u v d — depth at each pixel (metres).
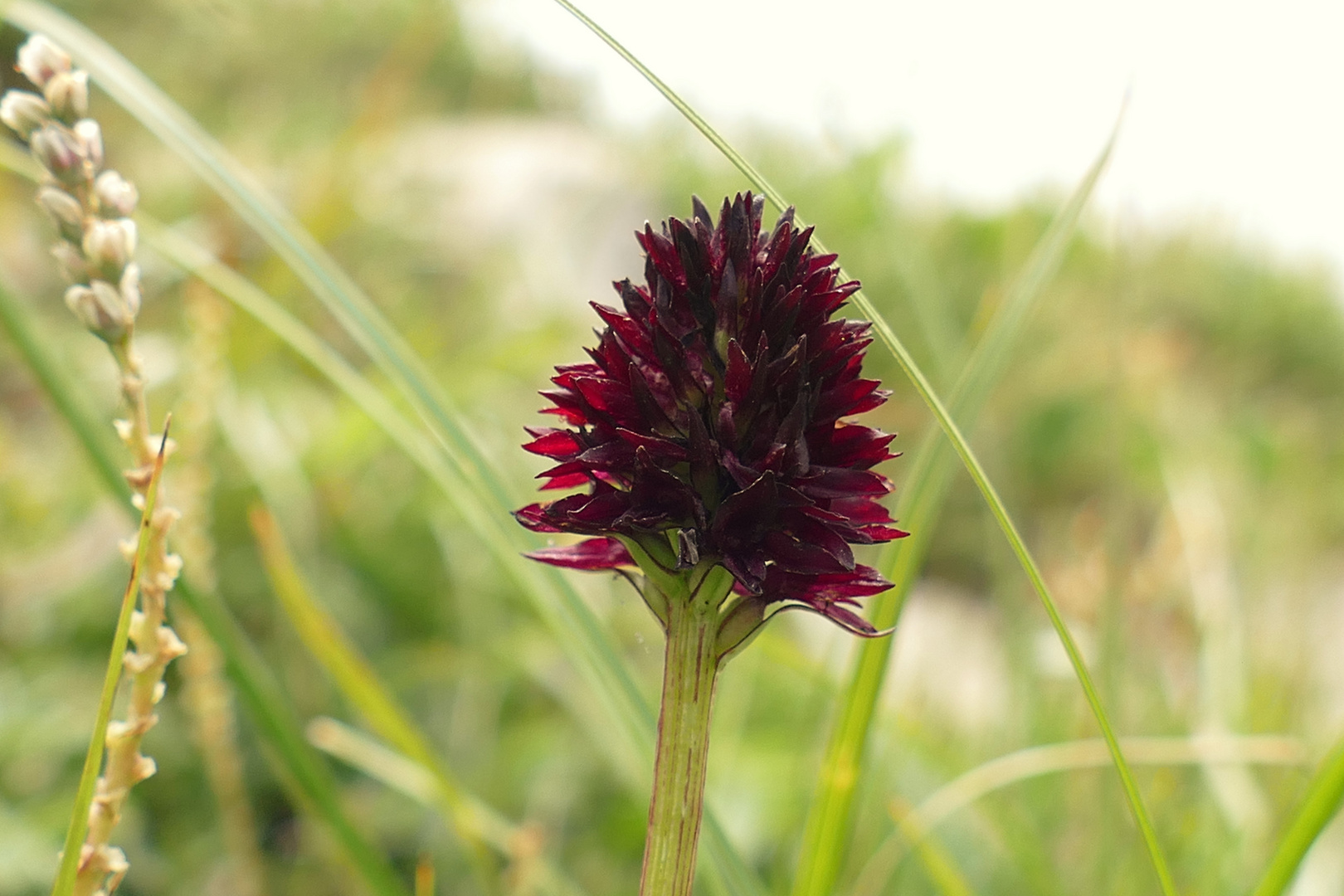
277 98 0.74
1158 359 0.38
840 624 0.14
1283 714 0.32
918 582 0.60
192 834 0.29
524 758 0.33
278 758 0.19
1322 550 0.51
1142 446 0.38
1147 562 0.31
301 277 0.19
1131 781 0.15
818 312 0.14
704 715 0.14
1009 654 0.33
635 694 0.18
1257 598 0.38
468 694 0.34
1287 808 0.25
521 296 0.57
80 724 0.29
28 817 0.26
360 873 0.19
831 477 0.14
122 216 0.14
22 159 0.21
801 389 0.14
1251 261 0.90
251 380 0.38
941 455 0.18
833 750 0.17
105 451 0.19
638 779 0.26
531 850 0.21
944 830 0.29
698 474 0.14
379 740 0.32
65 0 0.66
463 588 0.36
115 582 0.35
